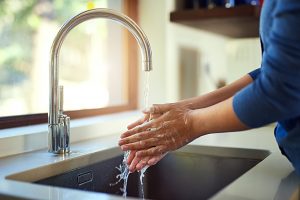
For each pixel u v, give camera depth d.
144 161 0.81
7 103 1.49
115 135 1.25
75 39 1.70
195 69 1.76
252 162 1.02
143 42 0.88
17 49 1.62
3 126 1.06
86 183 0.91
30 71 1.67
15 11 1.62
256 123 0.63
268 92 0.59
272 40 0.59
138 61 1.61
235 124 0.66
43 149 0.98
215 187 1.05
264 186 0.65
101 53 1.66
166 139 0.78
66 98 1.58
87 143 1.08
